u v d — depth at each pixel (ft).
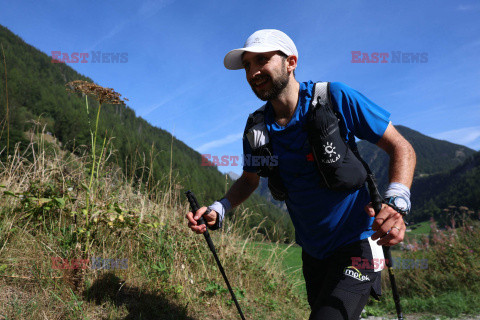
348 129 4.93
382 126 4.66
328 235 5.16
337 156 4.65
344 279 4.70
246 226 15.14
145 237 9.86
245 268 12.59
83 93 7.23
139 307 7.50
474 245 20.36
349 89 4.86
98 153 8.94
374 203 4.05
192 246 11.38
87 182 9.25
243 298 10.64
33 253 7.42
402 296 17.60
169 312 7.91
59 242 7.63
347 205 4.99
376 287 4.93
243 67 5.76
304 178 5.08
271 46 4.94
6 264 6.90
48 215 8.41
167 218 11.39
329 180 4.73
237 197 6.40
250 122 5.49
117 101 7.45
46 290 6.66
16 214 8.20
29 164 9.92
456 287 17.44
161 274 9.23
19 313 5.79
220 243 13.07
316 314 4.42
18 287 6.62
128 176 11.35
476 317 13.79
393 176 4.26
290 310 11.56
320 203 5.07
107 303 7.15
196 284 9.87
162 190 12.29
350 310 4.41
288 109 5.14
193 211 5.73
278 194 5.49
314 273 5.76
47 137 10.19
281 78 5.01
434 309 14.90
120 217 7.67
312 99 4.91
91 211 7.59
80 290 7.08
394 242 3.78
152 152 11.98
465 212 23.35
